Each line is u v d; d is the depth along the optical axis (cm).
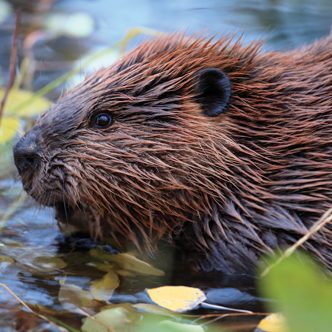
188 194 744
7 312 677
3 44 1444
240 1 1645
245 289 736
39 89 1245
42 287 732
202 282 752
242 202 747
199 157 739
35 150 745
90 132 744
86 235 853
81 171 741
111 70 774
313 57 828
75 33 1481
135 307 690
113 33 1500
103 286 736
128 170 738
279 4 1611
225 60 771
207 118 749
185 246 782
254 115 760
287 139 757
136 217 762
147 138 740
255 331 651
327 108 769
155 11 1608
